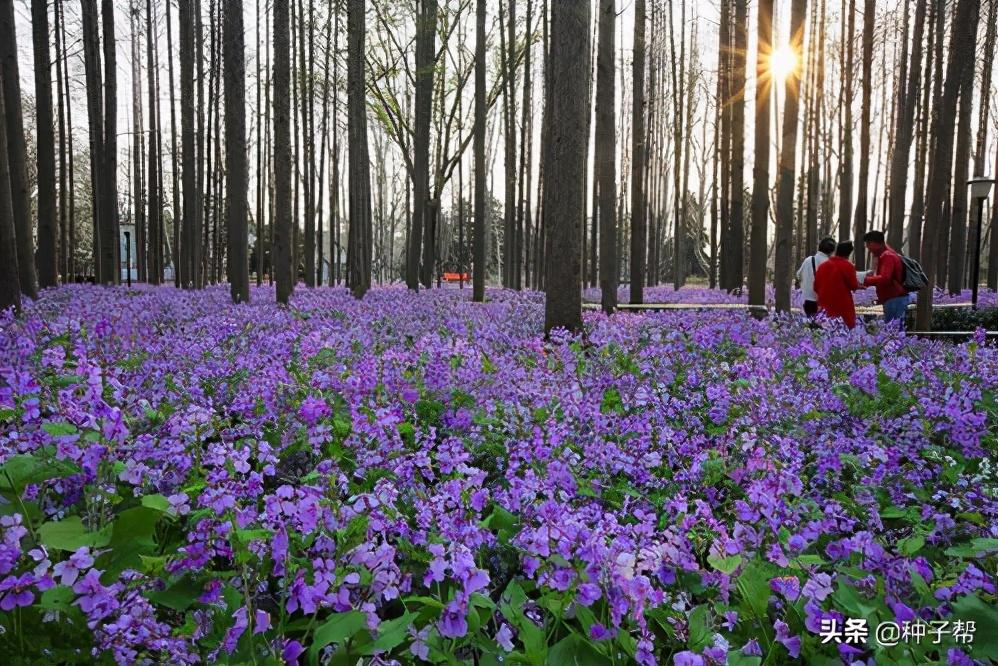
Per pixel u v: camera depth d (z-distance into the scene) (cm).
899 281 992
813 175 2273
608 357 682
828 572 273
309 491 254
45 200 1600
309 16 2266
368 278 2173
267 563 225
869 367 587
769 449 366
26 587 197
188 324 808
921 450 433
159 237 2242
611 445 372
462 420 446
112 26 1855
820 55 2216
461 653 226
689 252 5762
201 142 2186
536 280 2506
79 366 355
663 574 248
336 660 206
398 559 265
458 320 954
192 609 228
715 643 217
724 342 784
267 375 471
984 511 330
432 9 2009
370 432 363
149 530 221
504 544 278
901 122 1633
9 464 256
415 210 1998
